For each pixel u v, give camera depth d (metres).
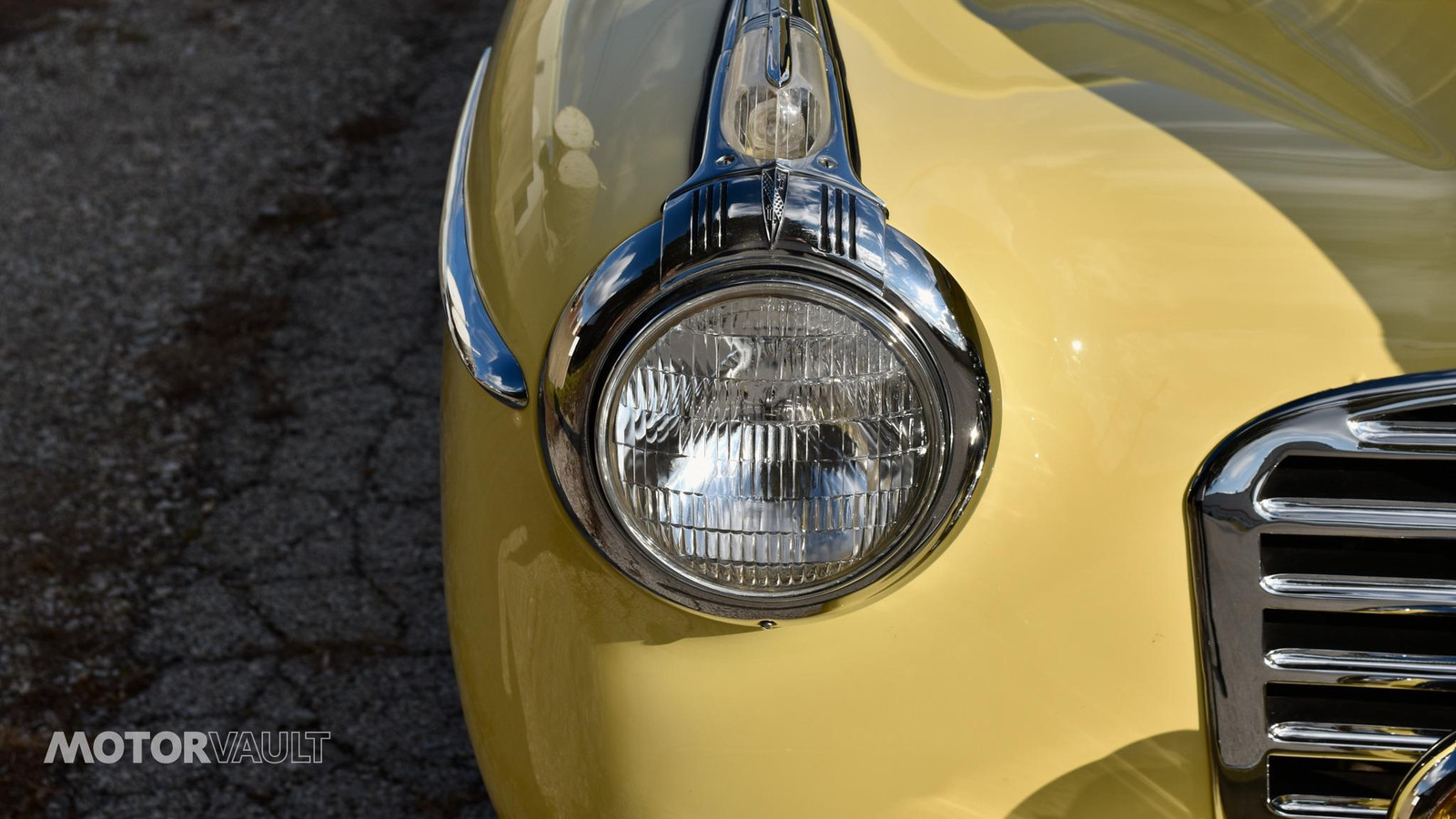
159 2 4.36
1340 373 1.10
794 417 1.04
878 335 1.03
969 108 1.23
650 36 1.29
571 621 1.16
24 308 3.01
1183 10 1.41
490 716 1.23
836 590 1.09
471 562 1.24
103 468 2.60
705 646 1.13
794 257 1.01
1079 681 1.15
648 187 1.13
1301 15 1.40
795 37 1.14
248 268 3.15
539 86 1.33
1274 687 1.22
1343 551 1.17
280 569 2.40
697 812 1.16
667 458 1.05
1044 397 1.13
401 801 2.01
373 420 2.72
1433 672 1.17
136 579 2.37
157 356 2.88
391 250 3.21
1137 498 1.13
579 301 1.05
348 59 4.02
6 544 2.43
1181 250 1.14
